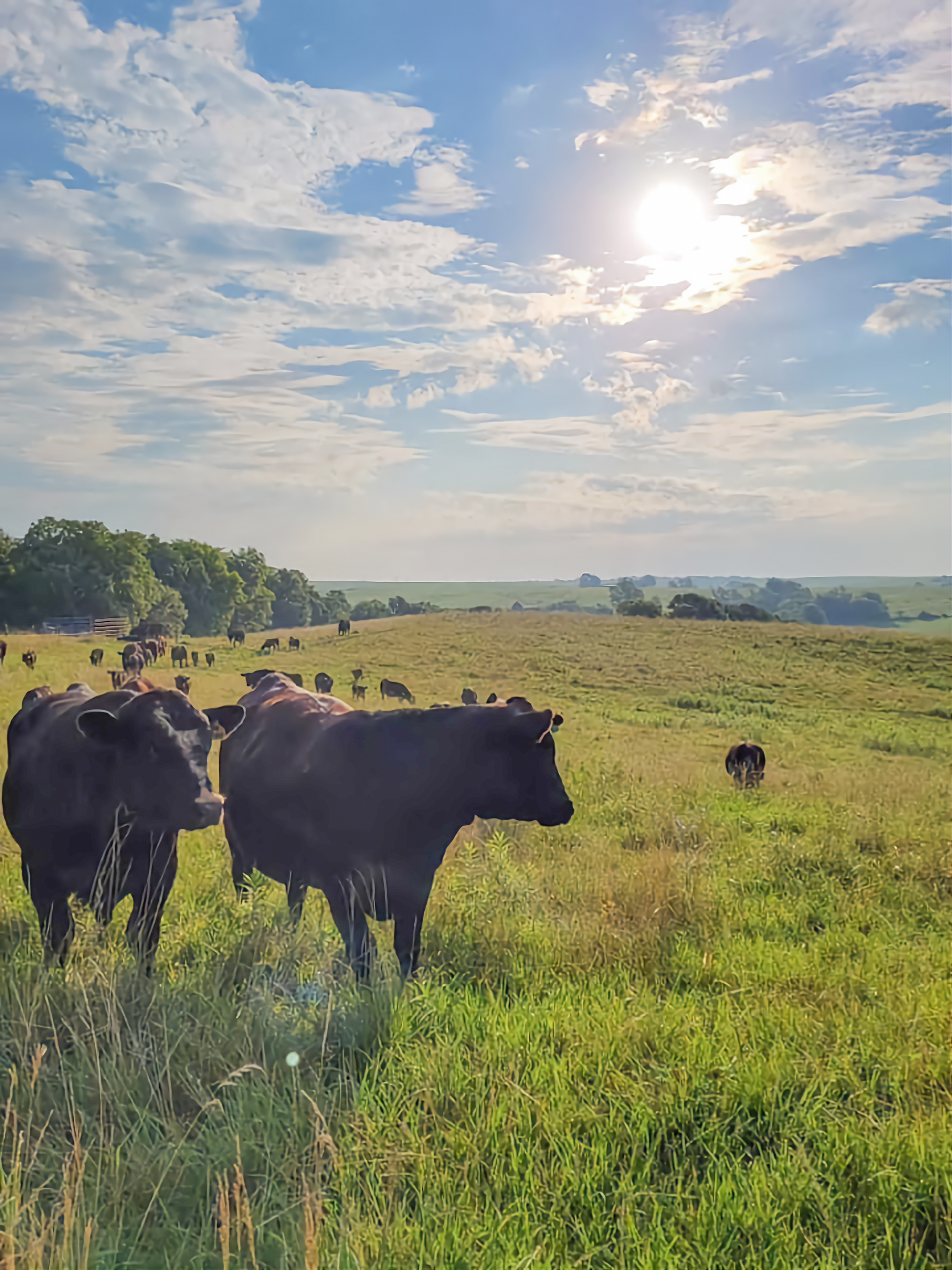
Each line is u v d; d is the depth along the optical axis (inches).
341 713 249.9
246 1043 162.7
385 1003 186.5
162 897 216.2
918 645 2215.8
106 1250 114.9
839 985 224.8
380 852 221.9
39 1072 150.0
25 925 233.3
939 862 363.9
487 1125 147.3
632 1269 119.4
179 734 202.2
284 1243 113.0
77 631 3255.4
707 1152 148.1
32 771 212.1
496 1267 115.2
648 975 229.0
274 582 6466.5
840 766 911.0
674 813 464.1
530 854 364.2
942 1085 170.9
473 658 2046.0
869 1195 136.6
